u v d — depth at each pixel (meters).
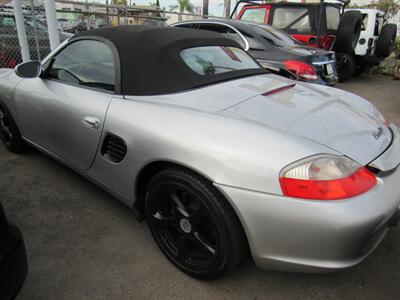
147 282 1.99
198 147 1.72
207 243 1.88
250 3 7.86
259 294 1.92
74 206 2.70
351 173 1.57
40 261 2.13
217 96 2.08
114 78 2.27
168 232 2.10
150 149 1.90
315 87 2.66
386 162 1.75
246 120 1.79
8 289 1.40
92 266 2.10
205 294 1.92
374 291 1.95
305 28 7.19
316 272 1.61
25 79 3.01
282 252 1.63
